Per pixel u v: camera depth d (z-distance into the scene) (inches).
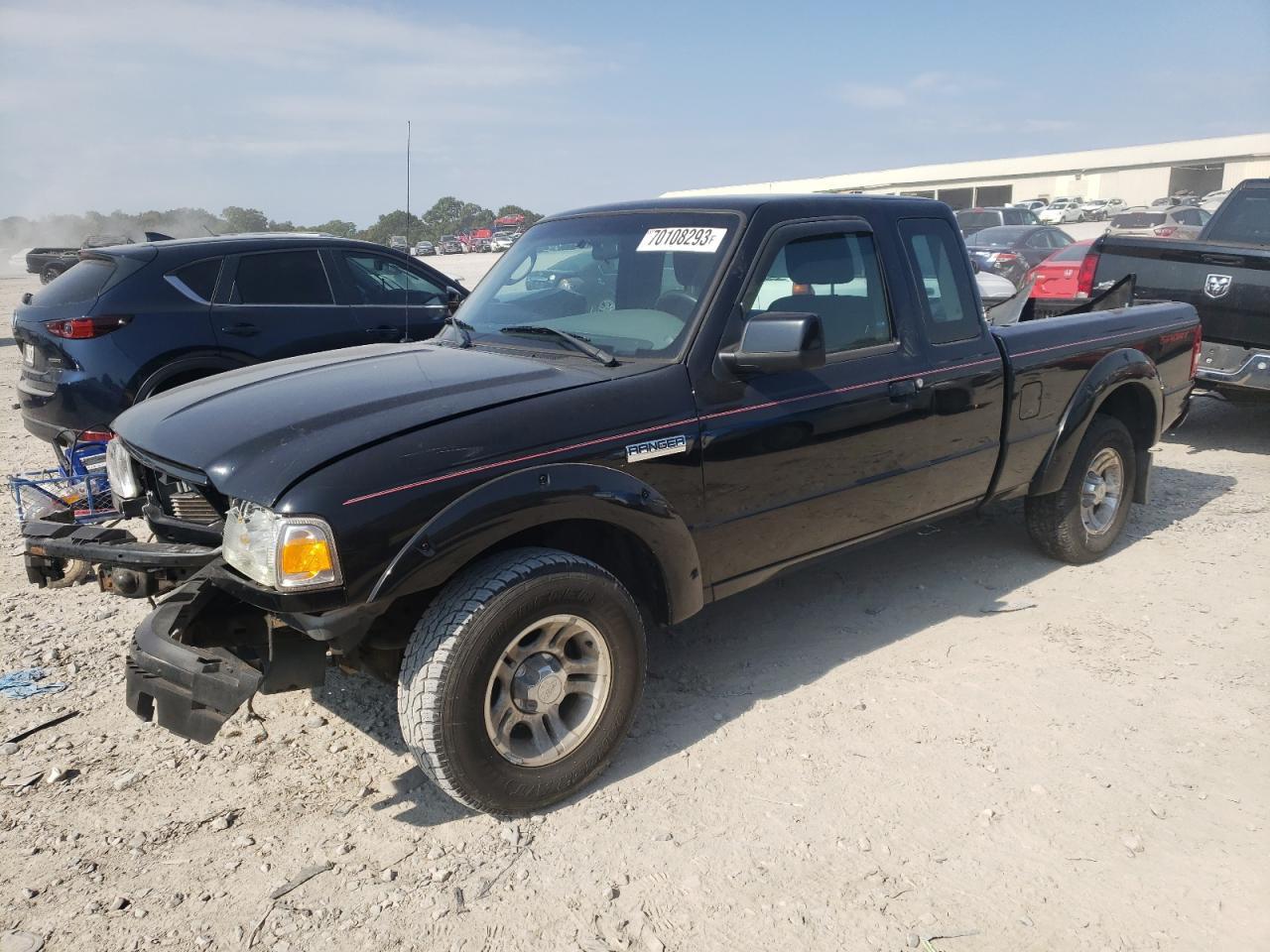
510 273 168.6
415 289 307.3
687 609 136.7
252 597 107.5
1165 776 129.6
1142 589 192.7
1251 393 284.4
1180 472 277.7
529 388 125.9
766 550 147.1
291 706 151.9
